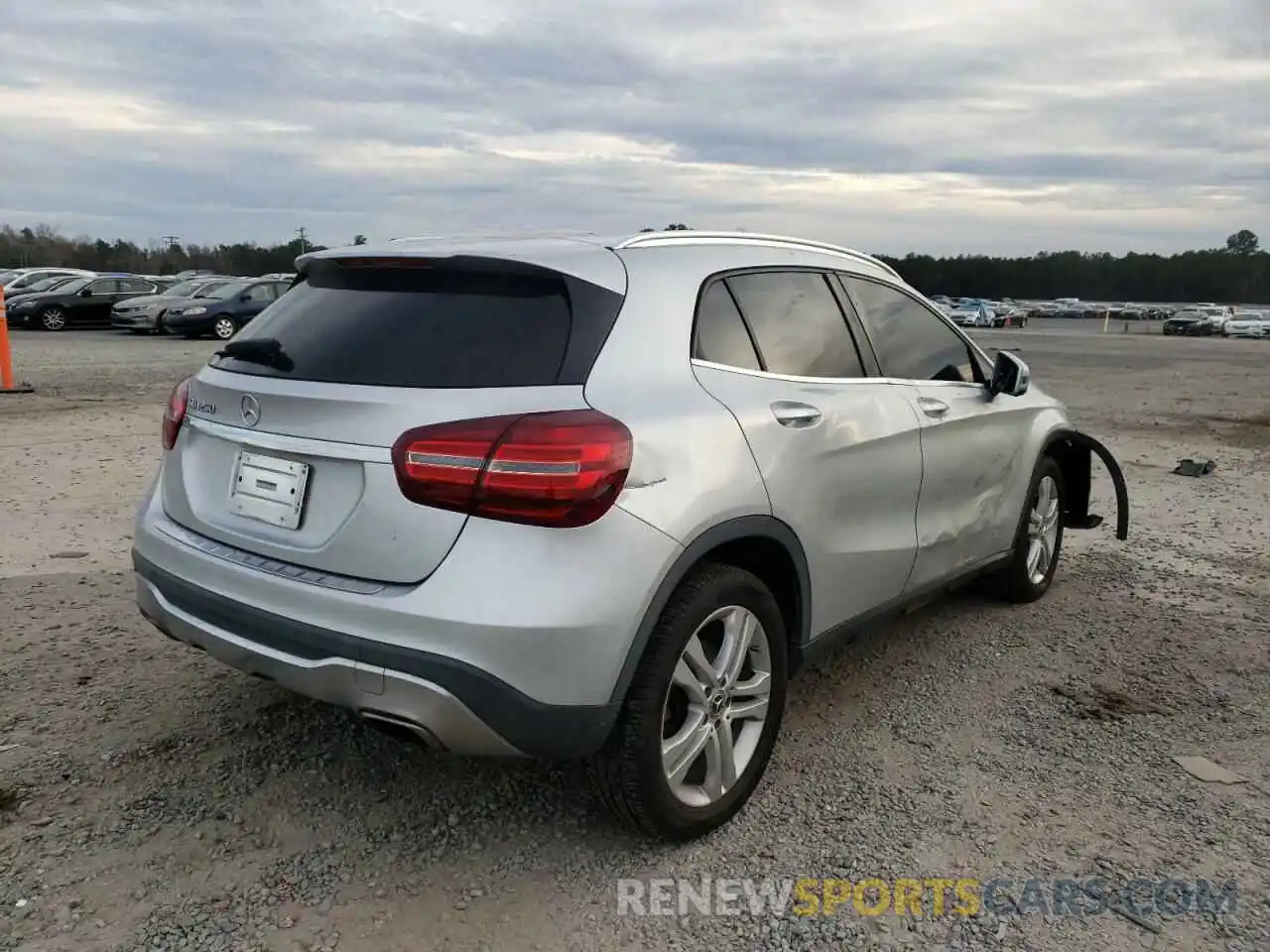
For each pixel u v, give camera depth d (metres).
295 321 3.00
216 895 2.64
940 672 4.32
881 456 3.58
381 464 2.52
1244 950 2.55
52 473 7.73
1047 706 4.00
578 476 2.43
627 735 2.68
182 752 3.39
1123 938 2.59
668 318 2.92
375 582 2.54
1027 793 3.30
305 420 2.67
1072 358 28.25
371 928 2.54
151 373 15.55
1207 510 7.61
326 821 3.01
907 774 3.41
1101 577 5.77
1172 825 3.12
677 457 2.69
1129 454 10.29
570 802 3.16
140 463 8.21
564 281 2.76
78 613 4.66
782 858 2.90
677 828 2.87
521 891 2.71
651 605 2.61
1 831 2.88
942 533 4.09
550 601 2.42
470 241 3.08
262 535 2.79
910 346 4.10
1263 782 3.41
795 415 3.15
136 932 2.49
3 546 5.68
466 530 2.44
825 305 3.64
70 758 3.32
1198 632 4.88
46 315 26.14
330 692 2.57
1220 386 19.08
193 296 24.12
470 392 2.54
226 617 2.77
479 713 2.43
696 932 2.58
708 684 2.91
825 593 3.39
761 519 2.97
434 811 3.08
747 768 3.10
